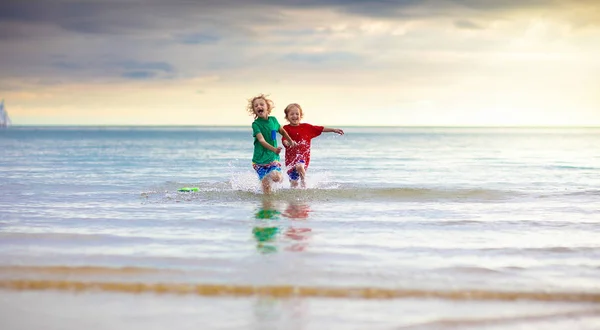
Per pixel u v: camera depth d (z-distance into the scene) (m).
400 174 17.17
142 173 17.53
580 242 7.49
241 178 14.57
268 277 5.92
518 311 5.10
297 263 6.41
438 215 9.38
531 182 14.80
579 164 21.89
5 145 44.81
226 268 6.23
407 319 4.90
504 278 5.93
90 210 9.91
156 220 8.91
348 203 10.55
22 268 6.26
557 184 14.27
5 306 5.22
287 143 12.42
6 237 7.75
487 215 9.39
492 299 5.39
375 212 9.61
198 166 20.81
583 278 5.95
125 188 13.00
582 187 13.44
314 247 7.13
